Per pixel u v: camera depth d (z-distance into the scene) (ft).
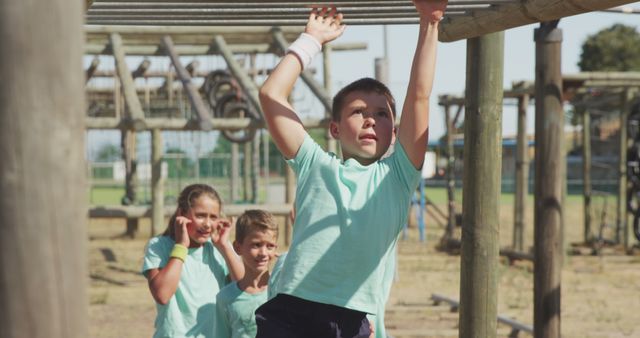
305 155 18.38
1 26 11.34
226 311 26.03
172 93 114.01
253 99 84.84
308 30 18.78
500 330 55.31
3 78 11.35
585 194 112.47
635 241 116.16
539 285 42.09
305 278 17.81
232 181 125.49
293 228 18.61
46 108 11.46
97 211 86.89
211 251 27.89
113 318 60.08
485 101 28.32
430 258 97.50
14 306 11.52
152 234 86.22
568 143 245.65
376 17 25.75
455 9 25.41
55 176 11.53
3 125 11.37
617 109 114.42
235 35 95.35
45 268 11.57
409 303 65.05
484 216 28.30
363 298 18.02
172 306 26.91
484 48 28.30
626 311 67.62
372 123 18.33
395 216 18.13
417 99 18.12
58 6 11.50
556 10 22.53
